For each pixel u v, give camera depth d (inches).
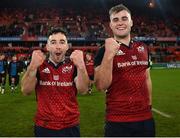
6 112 444.5
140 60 161.9
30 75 162.2
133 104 157.9
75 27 2090.3
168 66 1689.2
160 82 915.4
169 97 607.5
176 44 1993.1
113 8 165.3
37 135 168.6
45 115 166.4
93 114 425.7
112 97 160.7
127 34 164.1
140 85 160.2
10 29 1884.8
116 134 158.2
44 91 167.5
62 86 166.6
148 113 162.2
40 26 2006.6
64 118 166.1
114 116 159.3
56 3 2412.6
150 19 2393.0
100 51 161.3
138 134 159.8
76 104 172.6
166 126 353.4
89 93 662.5
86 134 313.1
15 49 1727.4
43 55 161.5
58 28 171.2
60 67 168.1
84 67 160.1
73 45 1907.0
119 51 159.8
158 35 2122.3
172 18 2415.1
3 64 685.3
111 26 165.8
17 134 316.5
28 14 2246.6
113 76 159.2
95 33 2009.1
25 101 553.0
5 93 682.8
